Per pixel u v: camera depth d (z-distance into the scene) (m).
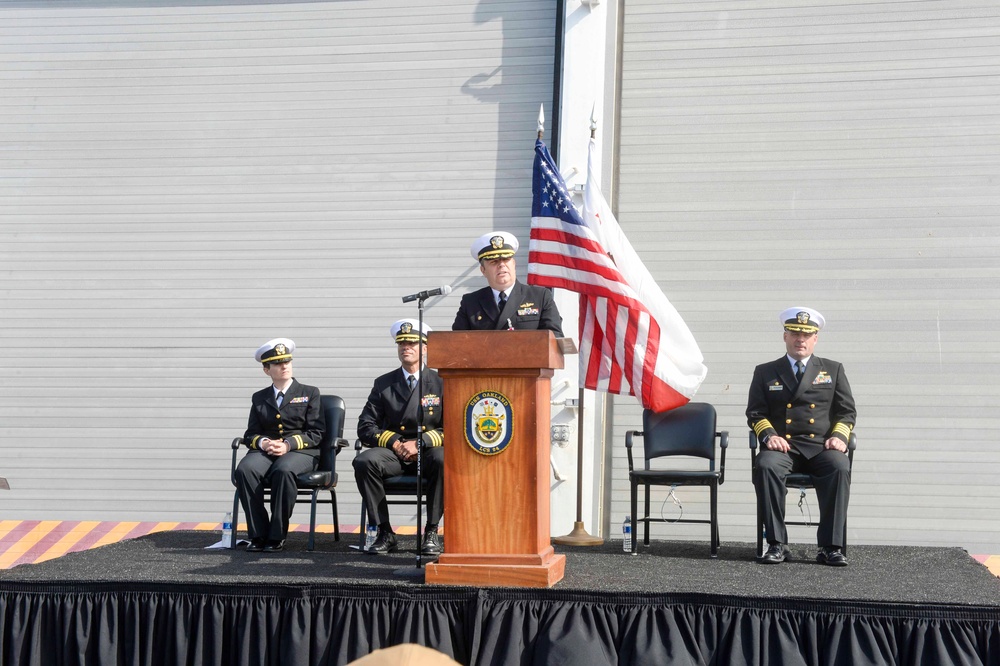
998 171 7.93
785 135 8.23
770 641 4.31
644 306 6.62
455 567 4.56
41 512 8.59
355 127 8.74
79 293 8.81
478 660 4.32
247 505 6.30
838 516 5.83
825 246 8.08
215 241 8.75
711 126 8.34
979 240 7.89
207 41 8.97
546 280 6.35
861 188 8.09
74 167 8.95
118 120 8.96
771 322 8.09
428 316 8.50
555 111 8.53
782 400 6.28
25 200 8.96
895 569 5.68
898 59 8.15
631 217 8.35
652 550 6.54
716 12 8.43
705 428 6.69
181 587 4.62
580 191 8.24
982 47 8.05
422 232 8.58
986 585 5.01
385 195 8.65
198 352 8.66
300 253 8.66
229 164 8.82
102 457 8.61
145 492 8.54
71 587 4.69
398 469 6.22
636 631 4.36
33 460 8.65
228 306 8.67
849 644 4.24
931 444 7.79
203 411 8.59
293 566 5.47
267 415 6.70
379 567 5.45
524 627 4.39
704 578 5.15
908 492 7.77
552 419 8.01
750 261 8.16
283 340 6.82
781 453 6.07
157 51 9.00
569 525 7.92
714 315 8.16
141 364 8.68
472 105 8.64
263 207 8.75
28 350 8.80
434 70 8.72
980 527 7.68
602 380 6.63
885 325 7.93
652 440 6.72
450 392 4.68
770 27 8.34
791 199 8.16
